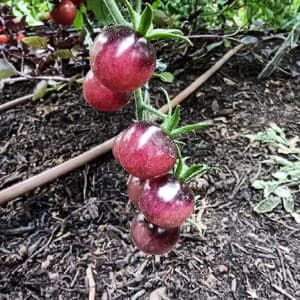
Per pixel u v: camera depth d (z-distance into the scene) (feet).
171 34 0.43
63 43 1.13
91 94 0.52
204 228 0.84
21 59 1.18
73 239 0.83
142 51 0.42
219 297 0.73
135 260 0.78
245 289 0.74
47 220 0.87
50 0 0.78
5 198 0.87
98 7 0.70
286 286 0.75
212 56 1.38
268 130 1.06
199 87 1.23
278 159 0.98
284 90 1.24
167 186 0.49
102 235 0.83
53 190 0.93
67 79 1.18
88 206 0.89
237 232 0.84
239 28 1.40
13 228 0.85
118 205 0.89
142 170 0.45
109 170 0.97
